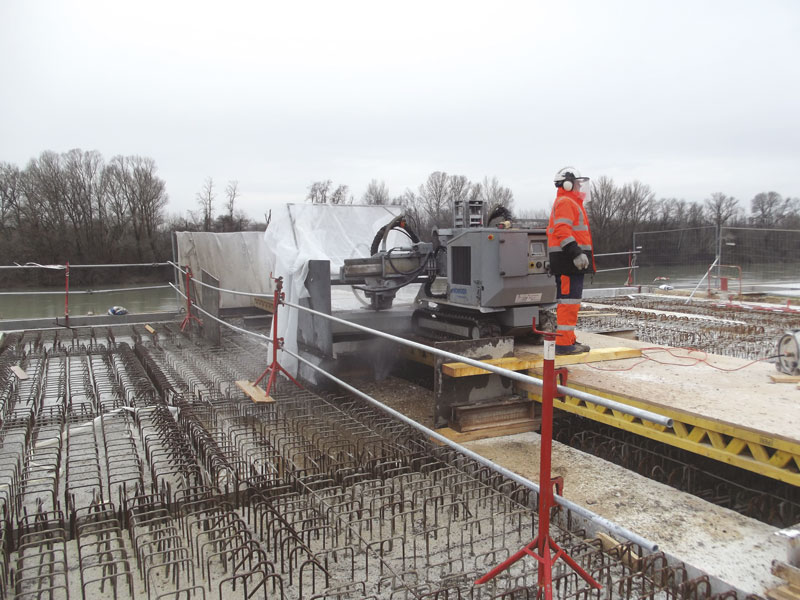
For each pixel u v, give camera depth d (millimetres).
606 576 3891
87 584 3770
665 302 17234
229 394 8383
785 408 5141
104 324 15438
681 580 3855
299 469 5734
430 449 6098
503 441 6266
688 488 5629
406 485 5383
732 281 21672
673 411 5168
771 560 3881
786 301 17516
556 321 7504
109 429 6938
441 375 6531
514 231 7258
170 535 4461
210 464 5516
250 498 5117
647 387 5922
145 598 3805
